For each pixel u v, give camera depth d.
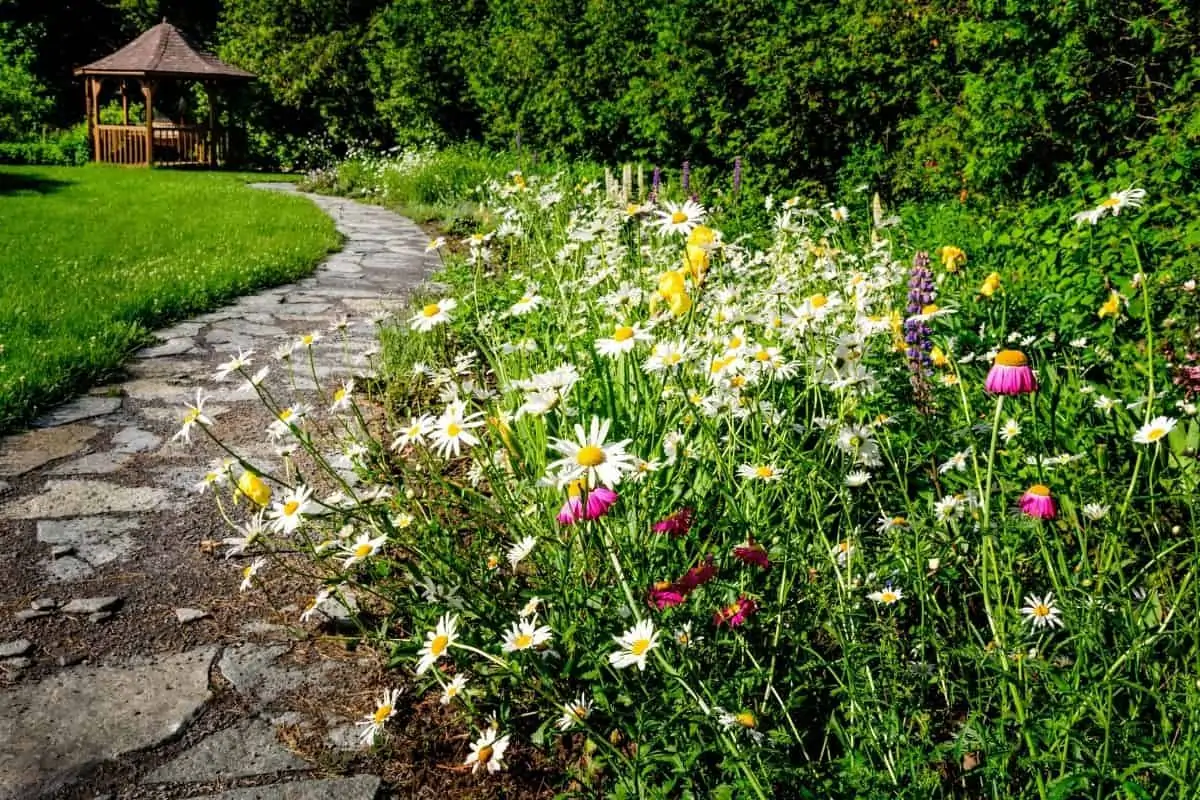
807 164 10.66
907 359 3.13
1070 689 1.66
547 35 16.08
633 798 1.80
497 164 16.41
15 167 20.42
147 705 2.46
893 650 1.89
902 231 7.16
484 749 2.02
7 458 4.05
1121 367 3.28
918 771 1.76
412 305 6.45
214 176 20.08
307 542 2.82
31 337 5.45
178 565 3.21
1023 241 5.61
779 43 10.50
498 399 3.58
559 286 4.28
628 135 14.62
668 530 2.19
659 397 2.84
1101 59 6.88
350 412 4.60
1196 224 4.51
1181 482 2.38
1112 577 2.10
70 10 33.41
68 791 2.14
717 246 2.61
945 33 9.15
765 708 1.98
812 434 3.08
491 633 2.31
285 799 2.13
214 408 4.73
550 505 2.66
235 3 26.53
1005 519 2.25
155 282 7.19
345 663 2.67
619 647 2.04
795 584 2.34
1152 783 1.66
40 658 2.65
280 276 7.96
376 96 23.02
